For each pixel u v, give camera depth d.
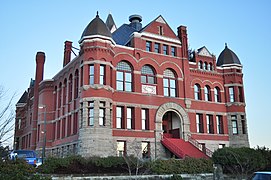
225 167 30.64
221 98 46.03
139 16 50.41
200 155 34.34
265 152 32.12
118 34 47.03
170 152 37.69
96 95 33.25
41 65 54.47
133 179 25.14
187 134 39.97
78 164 25.31
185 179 27.89
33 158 29.91
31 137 51.06
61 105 42.59
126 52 38.34
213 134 43.38
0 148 16.45
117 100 36.31
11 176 14.56
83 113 33.09
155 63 40.47
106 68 34.62
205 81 45.16
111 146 32.97
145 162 28.11
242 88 46.88
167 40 42.31
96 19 36.22
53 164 24.09
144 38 40.50
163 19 43.16
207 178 29.23
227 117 45.66
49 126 45.53
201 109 43.31
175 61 42.47
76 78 38.59
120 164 26.73
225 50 48.97
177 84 41.97
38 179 15.46
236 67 47.12
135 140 36.09
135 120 36.88
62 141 40.16
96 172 25.75
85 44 34.88
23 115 64.12
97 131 32.25
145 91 38.66
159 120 38.50
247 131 45.28
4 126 16.73
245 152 30.44
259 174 15.74
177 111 40.59
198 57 45.56
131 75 38.53
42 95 47.81
